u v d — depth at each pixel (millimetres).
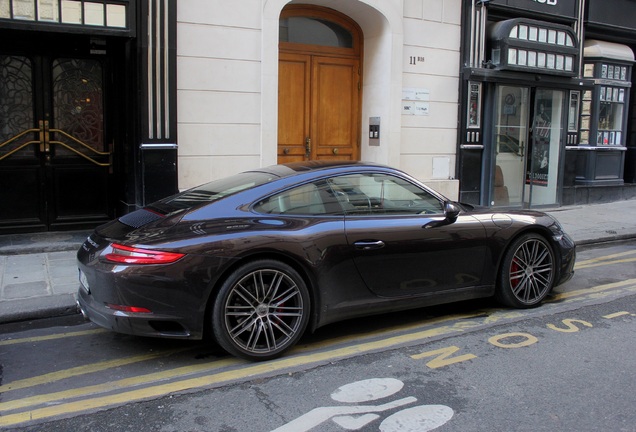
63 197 8023
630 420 3334
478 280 5098
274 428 3236
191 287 3910
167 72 7719
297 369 4047
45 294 5570
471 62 10297
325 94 9922
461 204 5637
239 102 8414
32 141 7730
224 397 3617
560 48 10656
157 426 3256
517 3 10648
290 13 9461
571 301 5727
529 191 11297
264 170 4941
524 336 4715
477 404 3518
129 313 3879
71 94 7922
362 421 3307
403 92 9852
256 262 4094
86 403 3537
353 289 4496
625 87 12375
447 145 10375
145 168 7676
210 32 8109
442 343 4559
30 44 7570
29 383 3836
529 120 11039
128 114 7906
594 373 3986
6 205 7676
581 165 12188
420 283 4789
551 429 3225
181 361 4211
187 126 8109
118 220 4621
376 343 4562
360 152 10320
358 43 10117
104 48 7969
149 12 7504
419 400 3570
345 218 4523
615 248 8547
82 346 4520
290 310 4254
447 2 10086
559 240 5531
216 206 4266
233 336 4051
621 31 12102
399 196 4859
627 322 5090
